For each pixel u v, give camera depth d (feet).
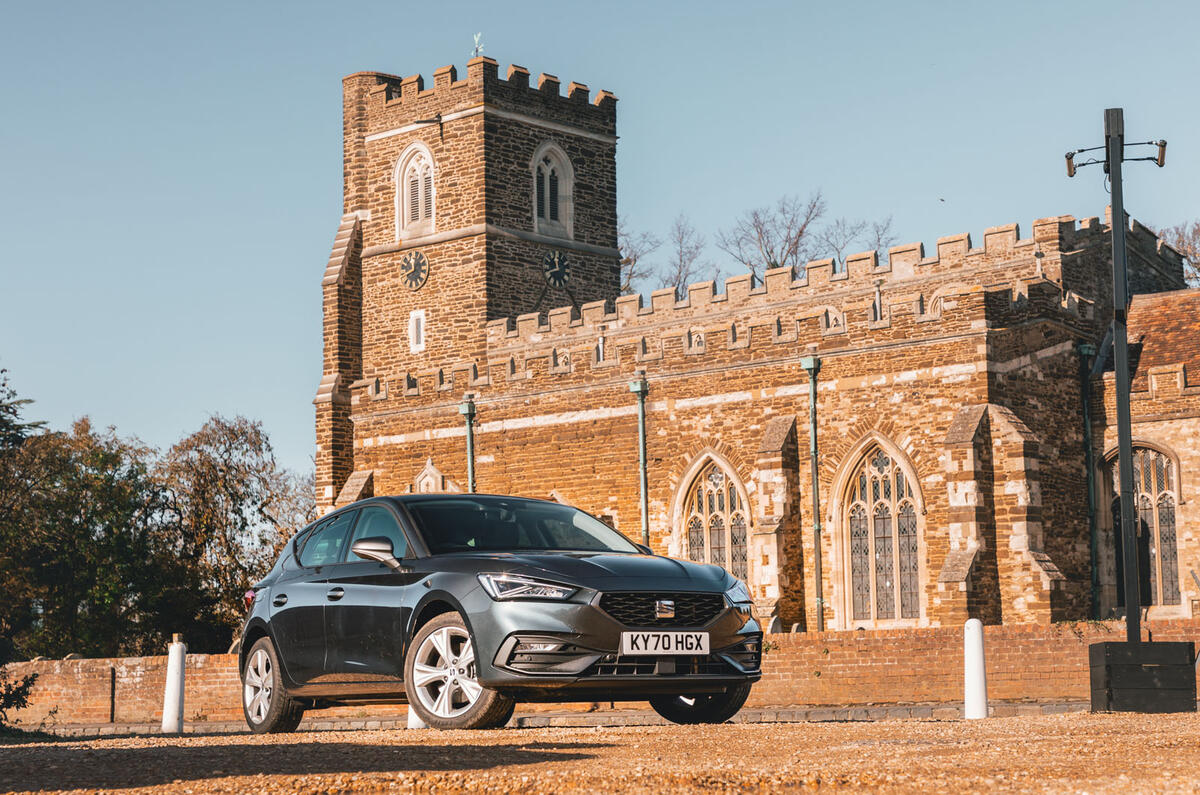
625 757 26.71
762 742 29.94
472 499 40.52
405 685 36.81
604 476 125.08
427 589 36.58
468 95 158.61
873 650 72.08
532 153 161.68
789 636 74.23
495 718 35.60
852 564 111.86
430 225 161.68
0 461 170.60
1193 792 20.39
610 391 125.18
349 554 40.57
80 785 22.88
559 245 162.91
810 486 113.80
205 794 21.58
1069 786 21.12
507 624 34.63
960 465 104.99
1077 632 67.56
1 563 168.04
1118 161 59.11
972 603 102.99
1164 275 144.05
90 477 177.27
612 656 34.76
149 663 94.73
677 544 120.47
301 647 40.52
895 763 24.44
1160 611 112.88
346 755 26.37
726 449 118.32
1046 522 110.52
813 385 114.01
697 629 35.86
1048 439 112.37
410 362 161.89
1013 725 35.32
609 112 170.09
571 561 36.06
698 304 141.18
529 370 130.21
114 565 174.50
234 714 90.63
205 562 185.98
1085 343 119.44
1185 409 112.37
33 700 97.30
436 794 21.72
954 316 107.76
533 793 21.53
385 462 139.95
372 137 167.43
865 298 131.85
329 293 165.68
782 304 136.46
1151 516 114.21
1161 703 46.24
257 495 195.93
